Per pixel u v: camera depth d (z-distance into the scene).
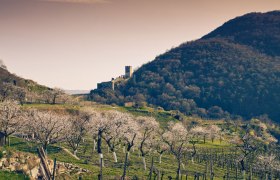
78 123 150.38
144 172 126.12
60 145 158.00
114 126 142.25
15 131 135.50
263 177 147.50
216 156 170.62
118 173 115.06
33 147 135.88
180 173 130.12
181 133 162.25
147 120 174.50
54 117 140.50
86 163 127.44
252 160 166.88
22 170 78.00
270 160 149.88
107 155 150.75
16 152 82.62
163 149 163.38
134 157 155.88
